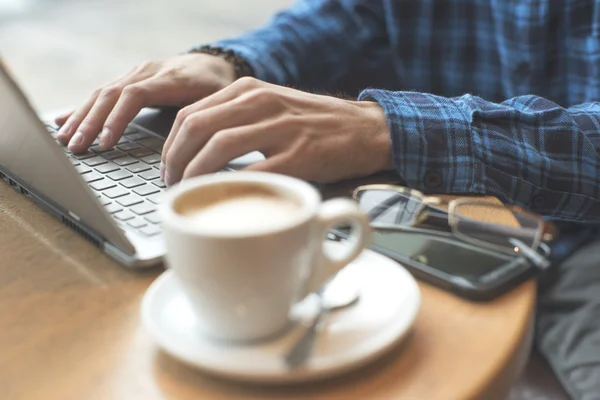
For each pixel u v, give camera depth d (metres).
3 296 0.53
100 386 0.43
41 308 0.51
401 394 0.42
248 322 0.43
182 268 0.42
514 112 0.76
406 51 1.27
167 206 0.43
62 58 2.73
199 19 3.18
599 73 1.07
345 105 0.75
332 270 0.47
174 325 0.46
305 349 0.43
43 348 0.46
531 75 1.14
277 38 1.16
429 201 0.65
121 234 0.55
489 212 0.64
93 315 0.50
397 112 0.75
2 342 0.47
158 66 0.96
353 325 0.46
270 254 0.41
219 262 0.41
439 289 0.53
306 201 0.44
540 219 0.62
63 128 0.83
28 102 0.52
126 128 0.86
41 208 0.67
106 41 2.92
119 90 0.86
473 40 1.22
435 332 0.48
